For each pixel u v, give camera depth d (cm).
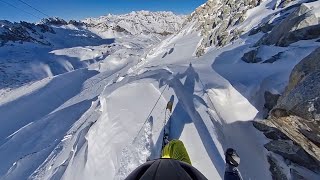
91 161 992
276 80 984
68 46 19175
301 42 1277
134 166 793
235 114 989
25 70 8731
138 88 1253
